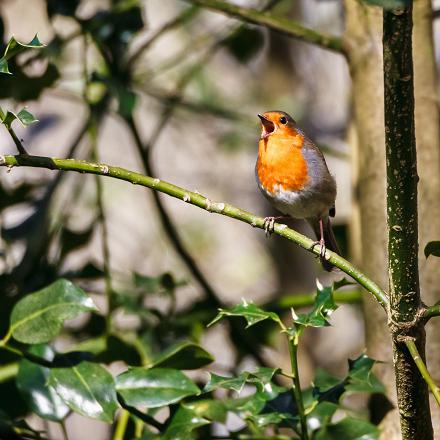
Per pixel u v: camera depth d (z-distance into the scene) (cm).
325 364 1435
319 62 1591
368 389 600
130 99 840
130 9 882
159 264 1448
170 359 596
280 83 1552
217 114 1113
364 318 689
